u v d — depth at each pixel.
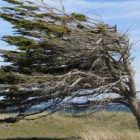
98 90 32.84
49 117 43.94
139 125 35.19
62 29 31.64
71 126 41.25
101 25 32.97
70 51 32.72
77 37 32.47
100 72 33.84
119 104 34.84
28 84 31.45
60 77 31.77
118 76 33.81
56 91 32.16
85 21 33.06
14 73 31.41
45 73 33.19
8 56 32.78
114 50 33.50
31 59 32.88
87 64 33.53
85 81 32.56
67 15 32.69
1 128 40.19
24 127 41.00
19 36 32.44
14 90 31.61
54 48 32.47
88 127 36.28
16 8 32.06
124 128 38.06
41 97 32.72
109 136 30.31
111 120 42.00
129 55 34.12
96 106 33.22
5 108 33.53
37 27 31.62
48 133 38.62
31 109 33.88
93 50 32.66
